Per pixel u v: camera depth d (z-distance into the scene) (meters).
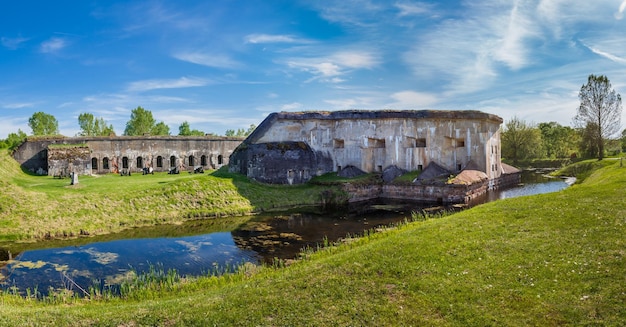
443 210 23.47
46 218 18.67
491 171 33.28
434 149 31.12
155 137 43.31
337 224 20.22
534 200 15.20
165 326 7.74
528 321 6.96
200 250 15.80
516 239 10.66
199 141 46.12
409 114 31.33
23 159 36.03
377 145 32.59
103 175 35.12
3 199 19.05
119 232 18.95
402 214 22.64
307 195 27.56
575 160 58.44
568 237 10.33
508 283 8.27
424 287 8.47
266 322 7.66
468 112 30.75
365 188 28.86
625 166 27.17
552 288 7.85
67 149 35.91
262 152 29.56
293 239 17.25
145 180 28.45
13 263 14.24
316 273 9.67
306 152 31.72
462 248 10.41
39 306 9.84
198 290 10.86
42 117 64.06
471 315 7.32
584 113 51.72
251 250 15.66
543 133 86.38
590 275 8.10
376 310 7.79
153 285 11.36
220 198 24.45
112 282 12.39
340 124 33.12
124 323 7.94
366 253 10.64
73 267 13.81
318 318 7.68
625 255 8.73
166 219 21.14
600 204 13.17
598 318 6.78
